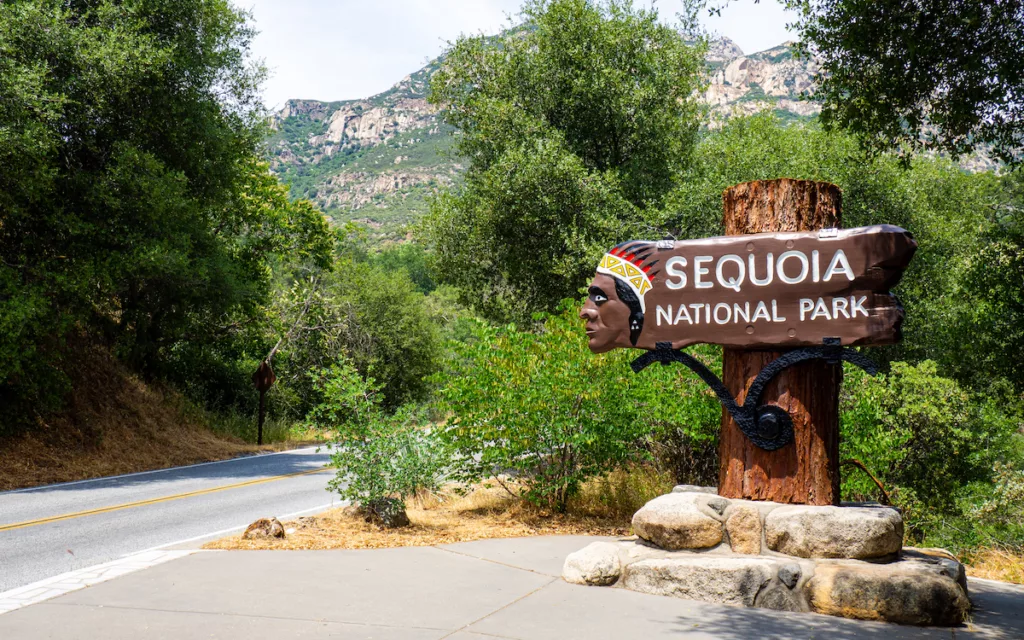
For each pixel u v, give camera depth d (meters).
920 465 15.94
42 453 15.61
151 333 21.50
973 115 6.76
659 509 6.29
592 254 15.60
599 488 9.72
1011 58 6.36
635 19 18.30
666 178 18.97
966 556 11.15
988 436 16.27
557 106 18.61
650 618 5.20
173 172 17.55
